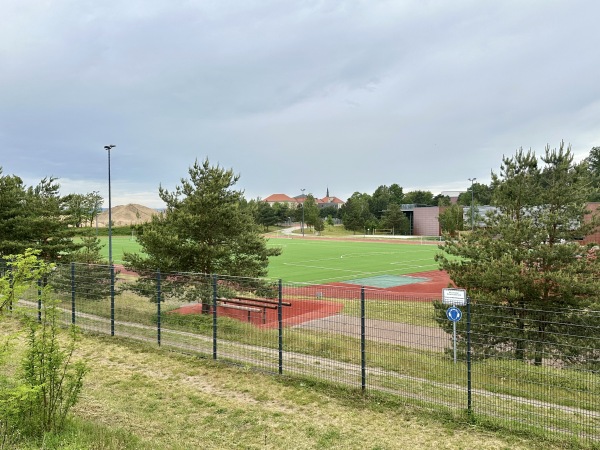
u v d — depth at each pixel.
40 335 8.07
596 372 9.52
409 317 15.86
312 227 148.62
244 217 21.84
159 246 19.23
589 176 15.54
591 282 13.20
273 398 9.91
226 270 20.52
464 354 12.00
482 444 7.88
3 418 6.65
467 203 137.38
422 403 9.43
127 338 14.17
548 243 15.05
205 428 8.49
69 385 7.96
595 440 7.91
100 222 177.38
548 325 12.68
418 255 62.25
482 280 14.45
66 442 6.73
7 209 26.31
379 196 171.88
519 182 15.83
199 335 14.17
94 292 15.34
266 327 15.74
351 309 18.64
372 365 11.69
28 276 7.16
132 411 9.12
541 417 8.67
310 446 7.83
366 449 7.74
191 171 21.42
